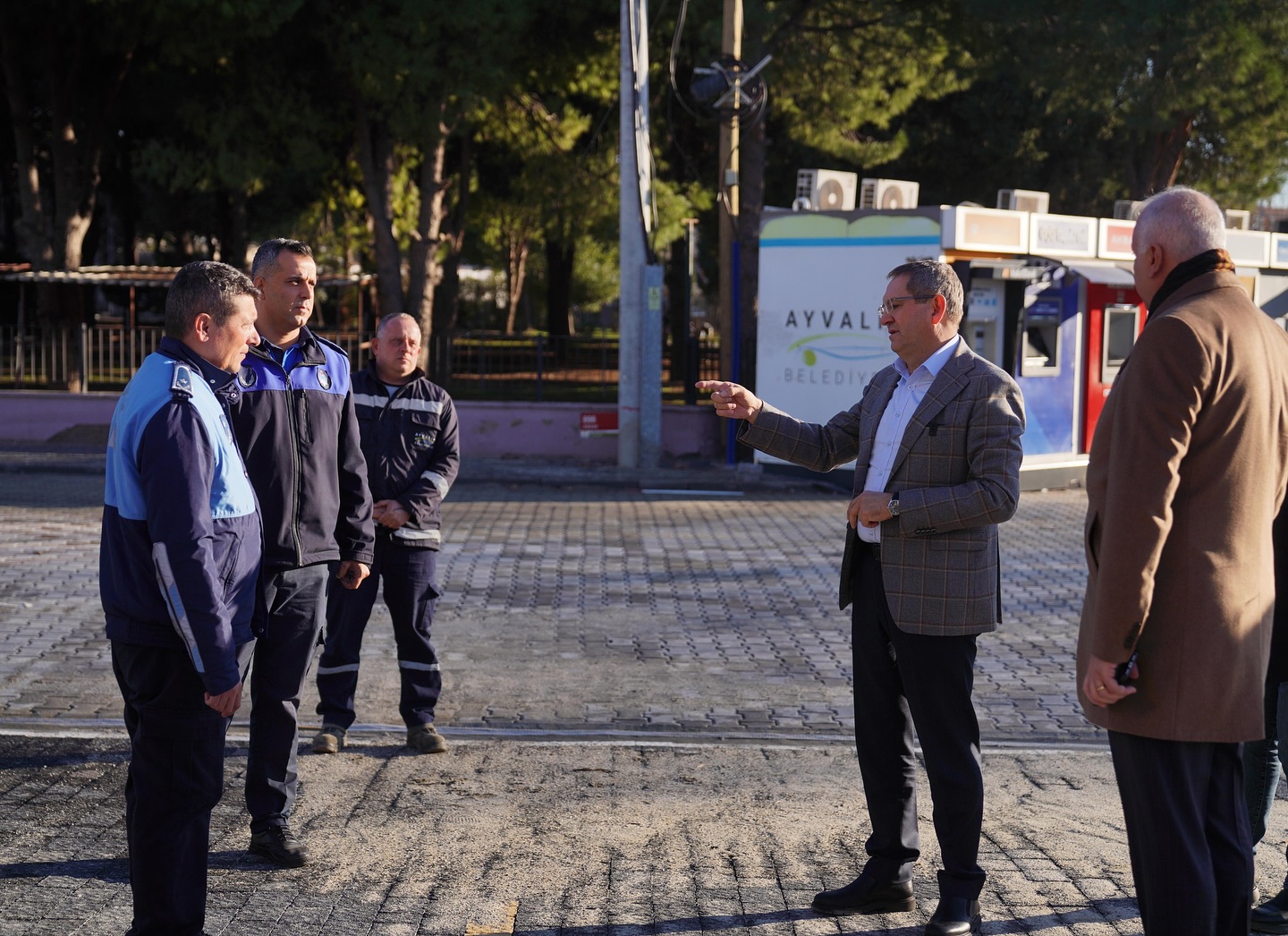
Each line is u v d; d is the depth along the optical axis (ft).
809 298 53.52
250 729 14.64
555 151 76.23
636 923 12.82
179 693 11.42
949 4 66.13
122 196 106.01
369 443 19.04
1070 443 55.52
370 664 24.30
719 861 14.57
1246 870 10.91
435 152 70.49
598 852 14.85
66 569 32.58
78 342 65.46
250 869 14.26
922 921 12.98
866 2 67.00
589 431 61.77
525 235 121.39
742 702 22.02
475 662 24.44
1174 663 10.28
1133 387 10.17
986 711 21.83
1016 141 90.12
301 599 14.64
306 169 68.64
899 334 13.08
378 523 18.65
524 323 192.44
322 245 111.45
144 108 76.02
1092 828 15.76
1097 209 94.38
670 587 32.07
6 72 73.20
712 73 58.49
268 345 14.78
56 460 56.24
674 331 81.35
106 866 14.10
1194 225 10.63
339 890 13.65
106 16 66.69
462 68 61.67
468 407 62.75
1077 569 35.27
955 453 12.71
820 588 32.17
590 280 180.75
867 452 13.41
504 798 16.80
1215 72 63.57
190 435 11.10
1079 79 66.03
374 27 60.08
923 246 50.03
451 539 38.86
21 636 25.43
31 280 72.84
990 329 51.85
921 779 17.84
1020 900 13.37
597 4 67.00
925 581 12.58
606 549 37.58
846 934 12.63
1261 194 90.12
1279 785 17.61
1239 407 10.16
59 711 20.47
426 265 71.41
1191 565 10.23
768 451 14.10
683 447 61.72
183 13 60.75
